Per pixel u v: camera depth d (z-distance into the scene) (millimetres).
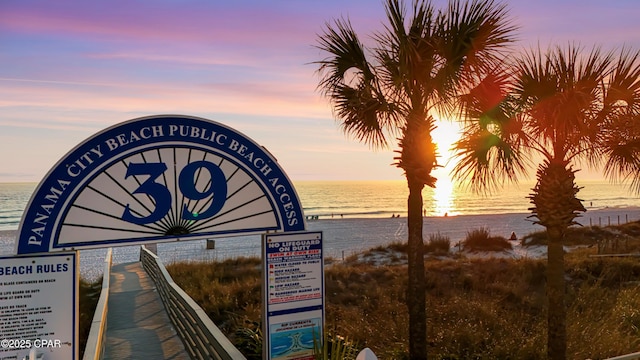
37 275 4438
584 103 6074
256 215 5523
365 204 129375
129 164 4902
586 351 8508
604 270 16250
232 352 5465
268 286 5582
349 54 7191
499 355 8555
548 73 6340
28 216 4465
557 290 6840
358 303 14008
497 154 7109
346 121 7547
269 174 5547
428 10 6637
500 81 6801
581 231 32812
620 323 10164
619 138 6828
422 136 6980
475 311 11562
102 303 9297
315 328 5785
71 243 4613
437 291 15000
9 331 4336
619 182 7172
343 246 37344
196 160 5203
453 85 6848
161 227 5020
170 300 11133
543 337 9250
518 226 55094
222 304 13070
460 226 54719
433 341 9453
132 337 9664
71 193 4633
